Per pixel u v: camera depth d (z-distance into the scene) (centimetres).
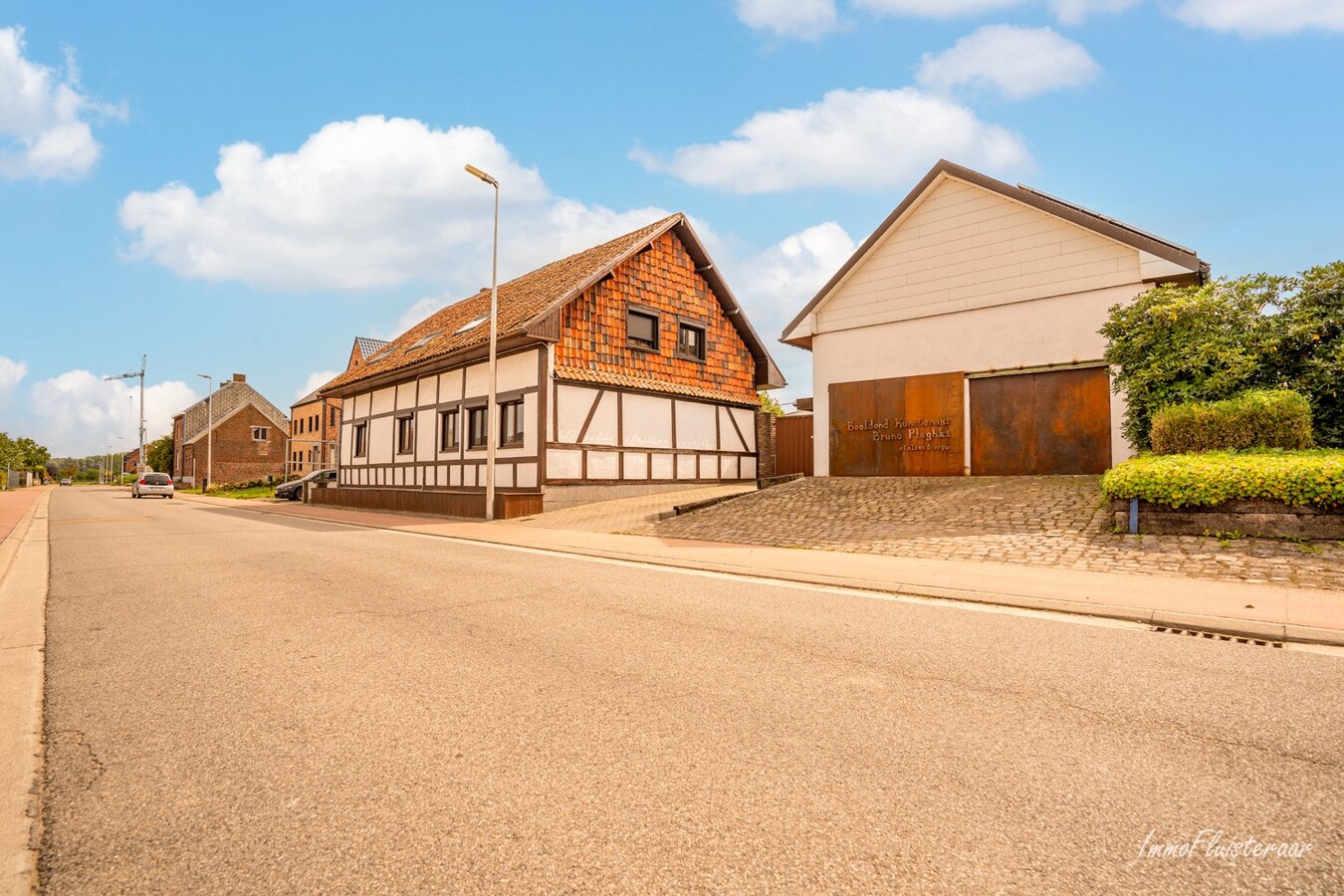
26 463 9038
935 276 1522
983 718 361
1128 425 1159
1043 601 625
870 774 298
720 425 2239
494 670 444
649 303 2050
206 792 286
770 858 236
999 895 216
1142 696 393
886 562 846
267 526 1625
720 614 604
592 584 759
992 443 1436
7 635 550
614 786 287
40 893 221
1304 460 786
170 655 487
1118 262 1297
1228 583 671
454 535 1335
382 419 2484
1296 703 381
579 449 1808
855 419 1619
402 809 270
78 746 334
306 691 408
